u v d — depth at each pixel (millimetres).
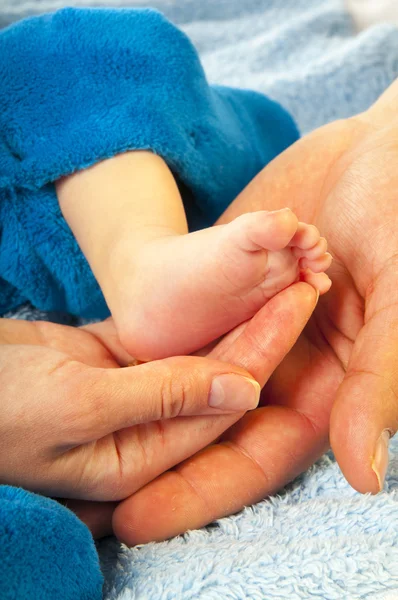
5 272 514
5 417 395
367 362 392
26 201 498
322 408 437
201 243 407
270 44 802
